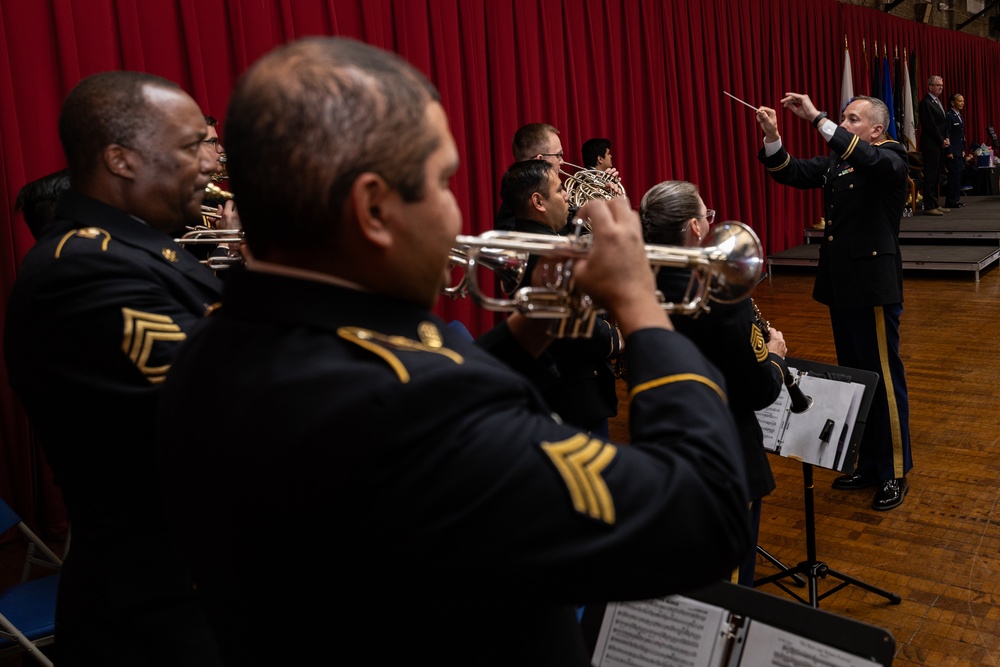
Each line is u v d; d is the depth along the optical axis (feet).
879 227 10.61
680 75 22.65
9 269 10.18
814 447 8.18
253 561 2.24
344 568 2.16
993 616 8.24
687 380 2.39
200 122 4.87
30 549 8.08
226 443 2.22
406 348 2.20
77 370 4.37
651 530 2.14
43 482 10.56
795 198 28.91
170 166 4.73
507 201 10.64
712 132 24.25
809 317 20.44
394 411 2.05
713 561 2.25
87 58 10.82
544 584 2.09
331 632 2.24
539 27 17.95
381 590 2.18
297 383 2.14
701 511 2.20
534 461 2.11
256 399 2.18
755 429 6.97
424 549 2.06
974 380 15.23
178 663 4.64
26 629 6.48
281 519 2.15
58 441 4.59
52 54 10.52
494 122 16.90
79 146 4.64
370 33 14.37
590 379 8.21
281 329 2.26
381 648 2.23
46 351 4.41
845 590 8.84
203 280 4.90
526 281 4.30
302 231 2.20
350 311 2.25
